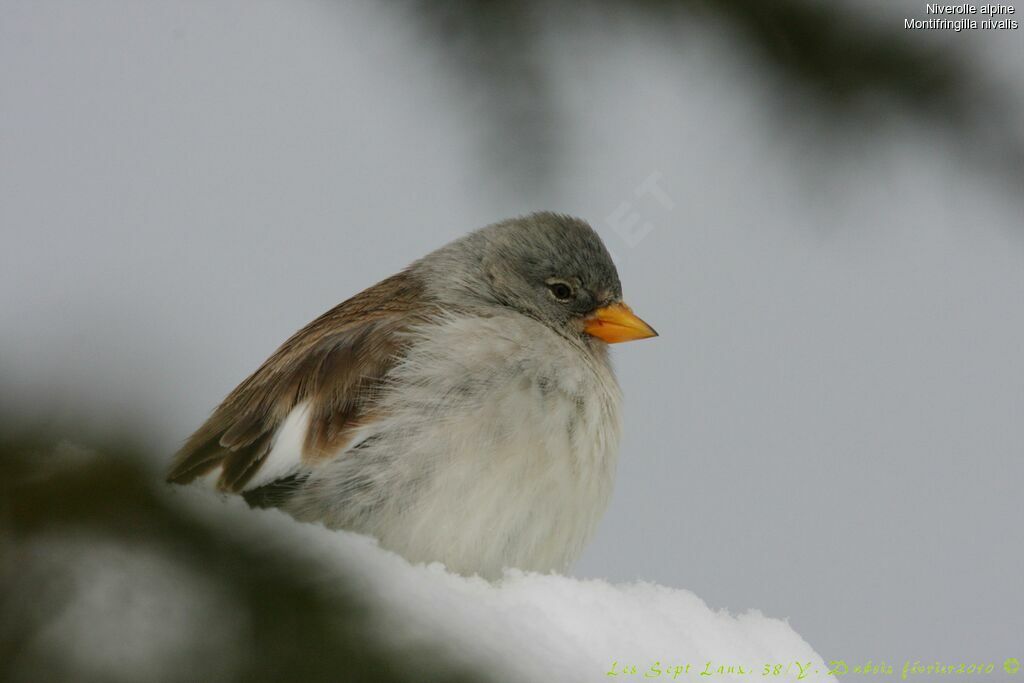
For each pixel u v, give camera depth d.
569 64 1.59
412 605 1.09
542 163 1.59
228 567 1.00
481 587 2.09
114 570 0.95
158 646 0.96
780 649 2.20
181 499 1.03
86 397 0.90
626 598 2.16
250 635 0.98
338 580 1.04
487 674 1.05
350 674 1.00
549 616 2.05
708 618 2.24
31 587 0.93
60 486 0.92
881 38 1.57
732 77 1.60
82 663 0.93
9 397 0.88
